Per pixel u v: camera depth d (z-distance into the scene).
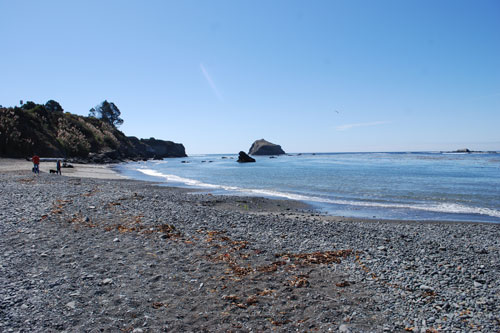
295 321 5.72
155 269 7.88
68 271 7.40
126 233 10.88
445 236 13.79
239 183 39.16
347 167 74.81
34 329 4.93
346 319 5.84
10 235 9.99
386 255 9.98
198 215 15.05
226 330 5.34
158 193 25.25
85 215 13.12
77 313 5.54
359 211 20.98
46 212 13.16
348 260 9.23
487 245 12.13
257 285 7.23
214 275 7.68
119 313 5.65
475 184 35.91
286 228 13.52
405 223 17.25
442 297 6.93
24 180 26.48
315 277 7.85
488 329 5.59
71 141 85.25
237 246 10.07
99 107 160.75
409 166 76.44
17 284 6.49
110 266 7.89
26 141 67.56
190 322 5.53
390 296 6.90
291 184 37.53
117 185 30.53
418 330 5.51
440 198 26.27
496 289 7.47
